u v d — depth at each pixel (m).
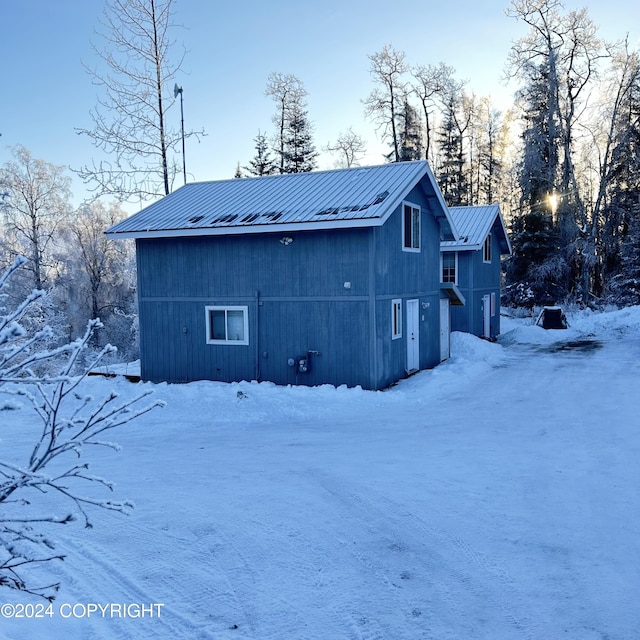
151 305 17.16
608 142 36.97
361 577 5.26
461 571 5.37
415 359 18.00
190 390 13.98
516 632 4.45
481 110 51.28
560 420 11.24
